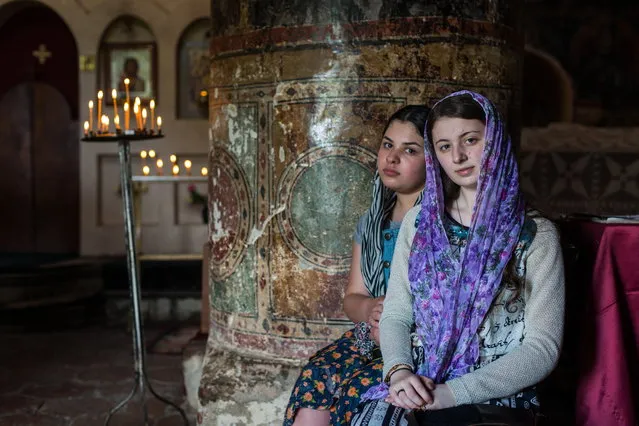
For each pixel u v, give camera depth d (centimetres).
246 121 316
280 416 305
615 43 963
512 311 189
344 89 296
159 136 340
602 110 969
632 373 229
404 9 291
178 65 905
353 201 298
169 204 906
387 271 233
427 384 184
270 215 311
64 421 385
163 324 661
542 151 666
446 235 195
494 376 181
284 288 310
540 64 970
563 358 259
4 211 962
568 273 240
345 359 227
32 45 960
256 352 320
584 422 226
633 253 225
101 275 827
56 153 955
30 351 551
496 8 304
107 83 907
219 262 333
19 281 753
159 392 436
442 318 192
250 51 312
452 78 295
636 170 657
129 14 888
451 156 190
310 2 297
